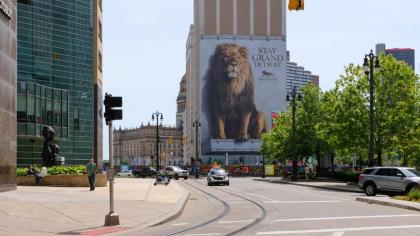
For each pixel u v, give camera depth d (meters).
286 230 15.12
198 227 16.55
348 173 55.69
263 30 166.12
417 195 25.44
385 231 14.55
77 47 78.19
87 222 17.41
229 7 165.00
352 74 50.00
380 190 31.91
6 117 32.03
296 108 75.06
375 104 48.41
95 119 81.06
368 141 48.22
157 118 82.12
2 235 14.44
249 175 100.56
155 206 23.03
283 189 42.09
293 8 14.61
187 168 122.12
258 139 163.50
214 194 35.66
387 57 49.44
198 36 171.75
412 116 47.88
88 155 79.44
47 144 49.66
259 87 165.00
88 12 80.38
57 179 41.28
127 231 15.47
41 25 72.44
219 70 163.50
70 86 76.75
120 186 42.91
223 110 162.88
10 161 33.00
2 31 31.58
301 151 73.44
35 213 19.53
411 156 54.00
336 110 49.66
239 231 15.20
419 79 49.50
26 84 66.12
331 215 19.55
